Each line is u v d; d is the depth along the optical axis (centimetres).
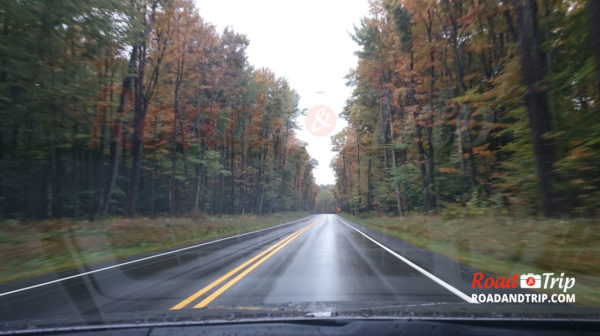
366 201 5466
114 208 3550
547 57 1534
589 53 1372
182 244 1869
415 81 2653
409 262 1066
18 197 2534
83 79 1822
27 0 1492
